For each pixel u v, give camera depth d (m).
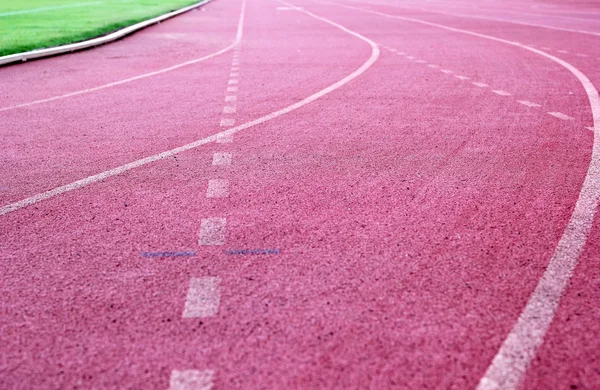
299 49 12.23
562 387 2.14
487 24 17.64
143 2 28.25
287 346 2.38
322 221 3.62
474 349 2.36
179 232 3.48
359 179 4.39
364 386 2.15
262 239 3.37
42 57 11.23
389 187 4.21
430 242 3.32
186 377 2.20
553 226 3.53
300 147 5.26
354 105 6.97
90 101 7.38
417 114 6.48
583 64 9.78
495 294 2.77
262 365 2.27
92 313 2.64
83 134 5.80
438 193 4.09
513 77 8.64
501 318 2.58
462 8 26.36
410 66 9.84
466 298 2.74
